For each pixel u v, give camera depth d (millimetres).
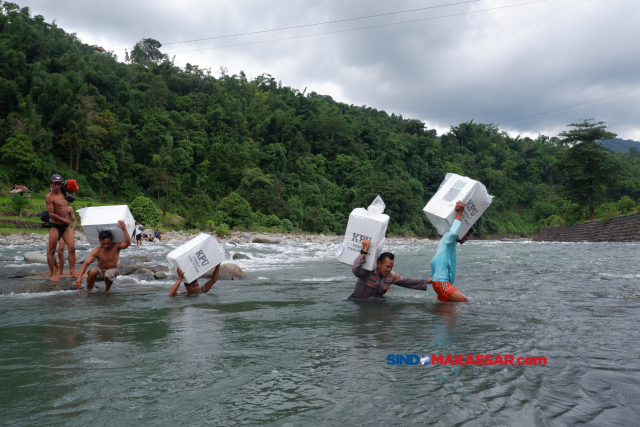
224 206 41250
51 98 44312
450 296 5031
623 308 4523
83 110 45844
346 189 65062
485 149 104938
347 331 3535
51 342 3199
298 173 62344
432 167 83875
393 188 58344
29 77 46656
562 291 5805
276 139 67562
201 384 2283
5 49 46688
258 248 19594
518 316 4121
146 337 3350
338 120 76312
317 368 2547
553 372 2449
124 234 6543
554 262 10828
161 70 74562
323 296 5672
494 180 89875
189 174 51812
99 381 2328
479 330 3525
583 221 36312
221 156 53906
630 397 2082
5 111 43406
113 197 46406
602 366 2557
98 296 5801
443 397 2086
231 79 87750
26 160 38812
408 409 1944
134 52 89062
